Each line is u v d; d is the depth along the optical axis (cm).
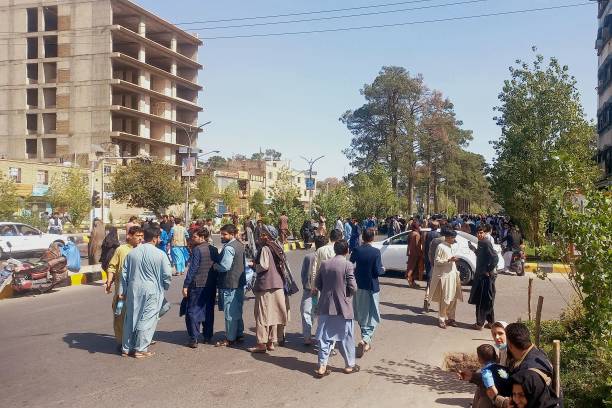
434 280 1034
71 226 4503
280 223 1808
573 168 752
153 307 802
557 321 947
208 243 885
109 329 977
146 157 5375
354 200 4603
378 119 6694
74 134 6538
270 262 830
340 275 729
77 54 6525
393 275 1773
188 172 4438
